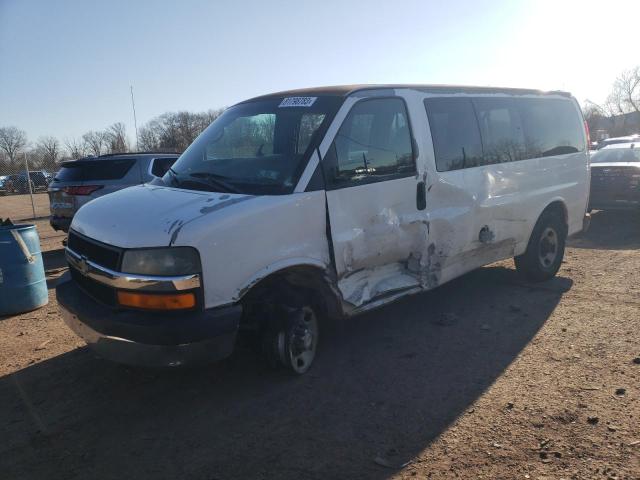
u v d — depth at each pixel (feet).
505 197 19.02
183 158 16.07
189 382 13.88
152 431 11.69
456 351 15.40
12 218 63.16
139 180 32.14
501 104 19.45
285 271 12.96
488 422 11.53
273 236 12.43
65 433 11.73
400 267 16.10
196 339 11.15
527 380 13.41
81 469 10.43
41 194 108.88
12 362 15.61
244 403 12.73
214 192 13.30
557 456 10.21
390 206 15.03
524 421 11.50
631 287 20.80
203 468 10.32
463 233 17.38
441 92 17.19
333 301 14.03
